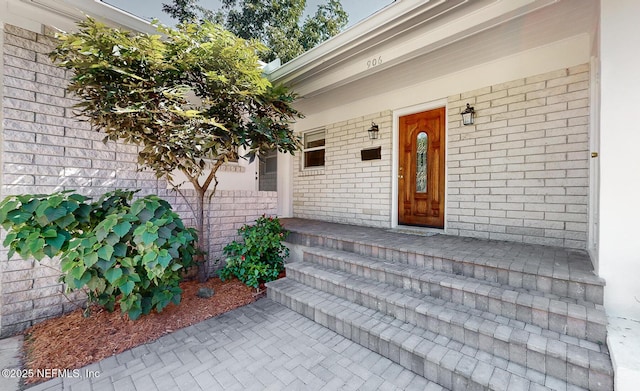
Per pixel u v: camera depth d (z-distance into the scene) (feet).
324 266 12.42
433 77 14.56
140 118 9.04
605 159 6.97
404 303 8.50
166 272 9.64
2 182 9.34
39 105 10.02
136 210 9.13
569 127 10.93
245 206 15.24
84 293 10.63
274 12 44.27
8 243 7.47
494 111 12.71
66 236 8.25
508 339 6.53
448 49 11.62
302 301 10.20
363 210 18.08
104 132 11.10
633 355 5.36
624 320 6.64
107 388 6.67
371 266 10.61
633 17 6.63
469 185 13.47
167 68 9.68
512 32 10.40
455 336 7.41
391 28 11.25
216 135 10.41
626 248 6.79
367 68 13.14
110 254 8.13
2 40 9.36
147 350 8.18
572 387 5.73
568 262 8.78
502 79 12.48
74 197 8.83
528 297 7.45
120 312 10.26
